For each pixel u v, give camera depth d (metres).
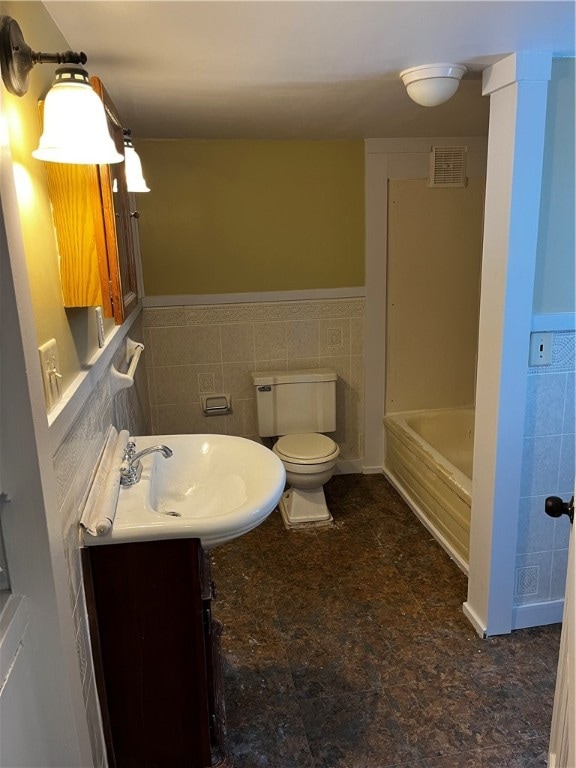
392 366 3.59
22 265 0.97
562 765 1.20
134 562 1.44
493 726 1.81
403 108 2.41
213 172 3.15
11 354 0.95
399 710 1.88
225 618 2.36
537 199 1.83
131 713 1.55
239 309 3.35
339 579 2.62
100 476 1.56
